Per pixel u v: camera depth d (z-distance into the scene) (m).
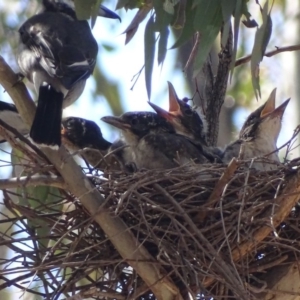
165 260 10.43
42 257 11.09
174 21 11.40
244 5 11.39
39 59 11.18
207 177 10.88
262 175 10.74
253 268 10.81
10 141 10.50
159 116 12.98
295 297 11.02
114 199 10.59
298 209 10.95
